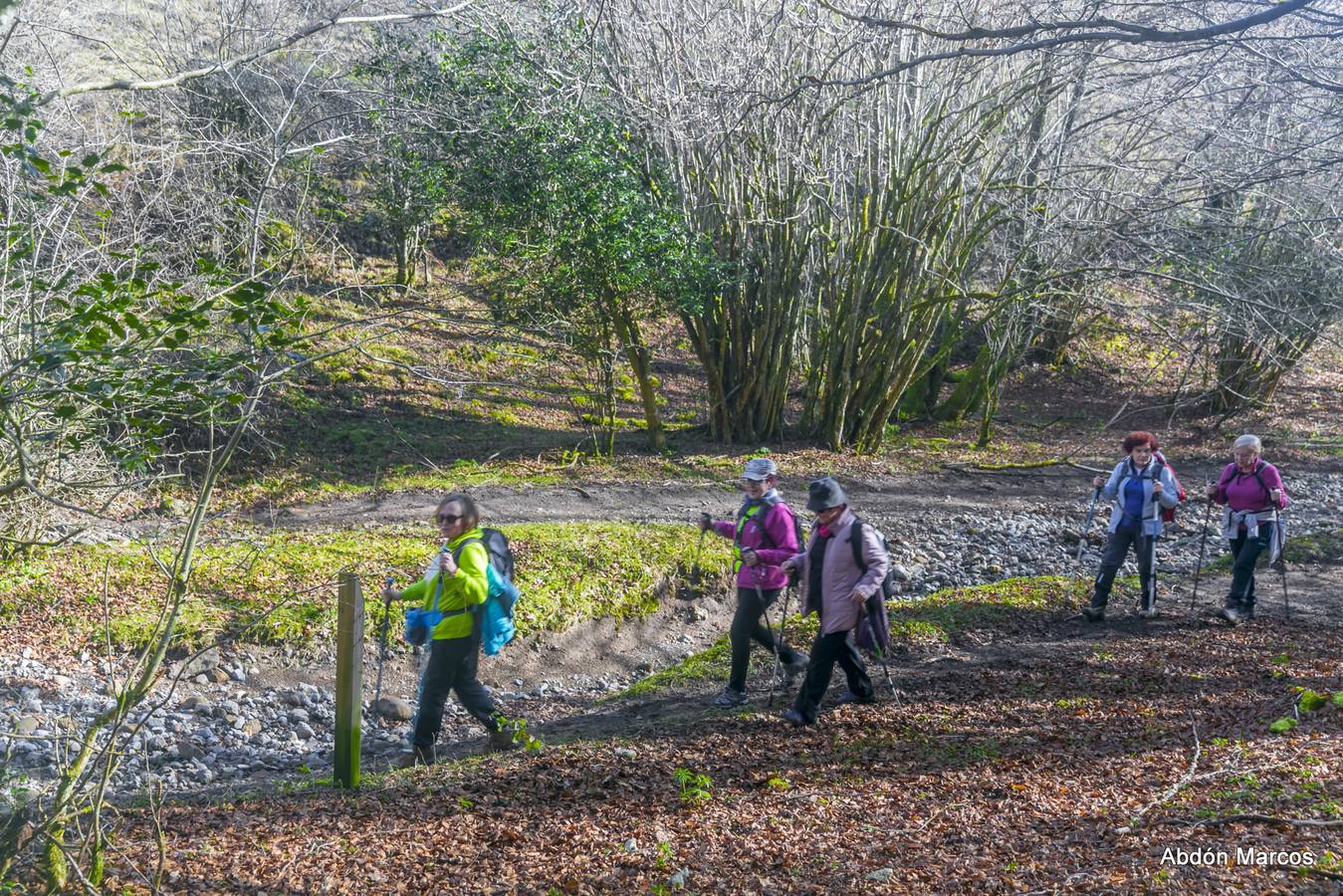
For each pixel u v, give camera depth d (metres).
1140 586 11.26
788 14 15.59
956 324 22.41
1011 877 4.73
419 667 10.14
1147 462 10.44
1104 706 7.68
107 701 8.83
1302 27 9.58
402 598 7.34
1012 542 15.05
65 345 4.38
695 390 24.45
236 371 5.08
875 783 6.22
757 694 8.66
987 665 9.10
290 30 17.64
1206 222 12.03
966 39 7.59
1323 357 28.62
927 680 8.66
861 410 20.30
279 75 16.78
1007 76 17.83
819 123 16.83
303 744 8.62
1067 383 27.70
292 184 14.16
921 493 17.88
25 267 7.66
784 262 18.98
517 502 15.55
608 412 19.05
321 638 10.15
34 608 10.01
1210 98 10.86
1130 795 5.69
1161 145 15.01
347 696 6.46
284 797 6.41
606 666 10.77
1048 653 9.43
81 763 4.90
